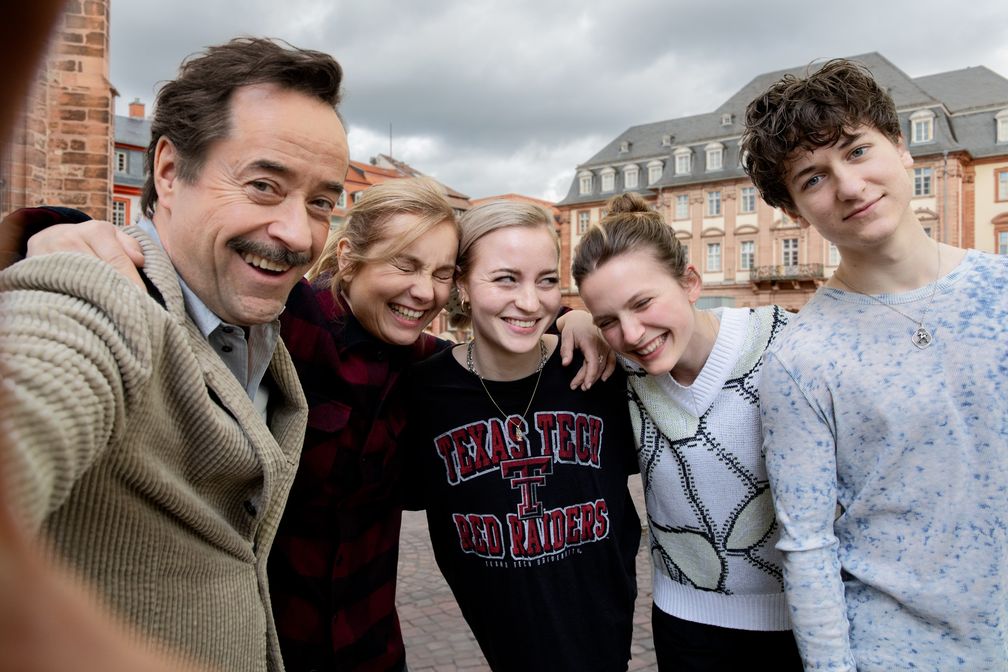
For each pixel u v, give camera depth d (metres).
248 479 1.27
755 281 42.94
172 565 1.11
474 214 2.13
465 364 2.22
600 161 52.75
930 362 1.55
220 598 1.19
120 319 0.93
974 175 40.59
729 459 2.02
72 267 0.94
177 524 1.12
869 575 1.59
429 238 2.00
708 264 45.78
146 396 1.00
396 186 2.06
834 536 1.66
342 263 2.08
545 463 2.09
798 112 1.62
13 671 0.24
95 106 5.64
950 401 1.52
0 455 0.38
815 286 41.69
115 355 0.90
